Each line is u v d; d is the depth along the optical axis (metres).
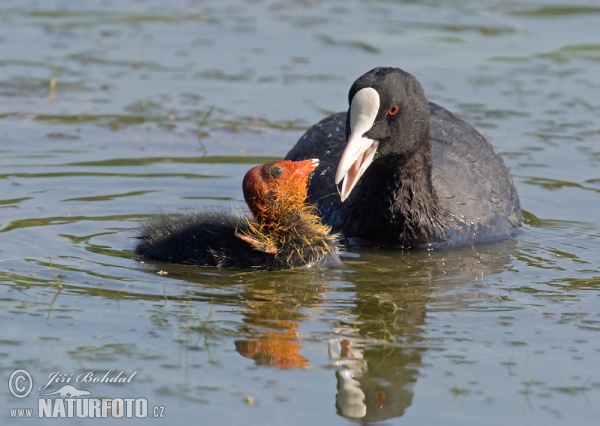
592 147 15.86
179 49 20.80
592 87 18.75
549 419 7.47
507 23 22.75
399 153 11.76
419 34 21.84
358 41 21.25
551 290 10.22
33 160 14.82
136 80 18.84
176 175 14.45
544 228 12.83
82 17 23.06
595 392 7.88
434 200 12.22
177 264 10.96
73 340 8.63
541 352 8.59
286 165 11.10
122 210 12.88
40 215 12.47
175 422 7.36
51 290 9.83
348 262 11.42
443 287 10.35
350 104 11.66
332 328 9.03
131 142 15.84
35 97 17.75
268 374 8.10
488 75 19.34
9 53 20.14
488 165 13.36
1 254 10.89
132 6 24.14
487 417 7.51
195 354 8.43
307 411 7.53
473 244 12.31
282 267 10.92
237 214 11.85
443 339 8.85
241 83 18.75
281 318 9.26
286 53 20.58
